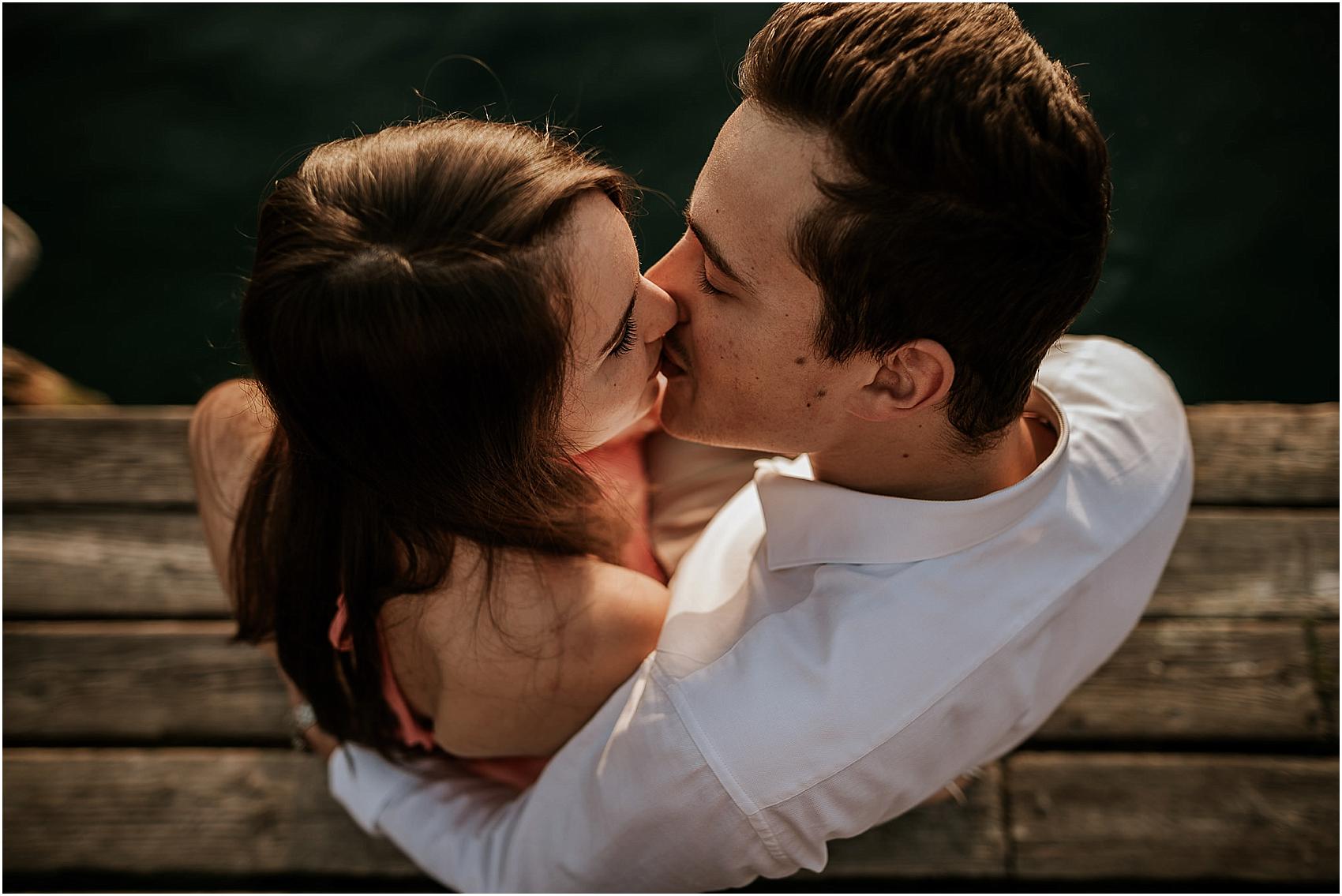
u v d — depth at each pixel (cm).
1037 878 180
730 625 114
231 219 305
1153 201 292
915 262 93
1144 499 123
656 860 116
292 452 108
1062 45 314
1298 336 275
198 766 190
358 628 118
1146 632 195
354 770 153
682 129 308
